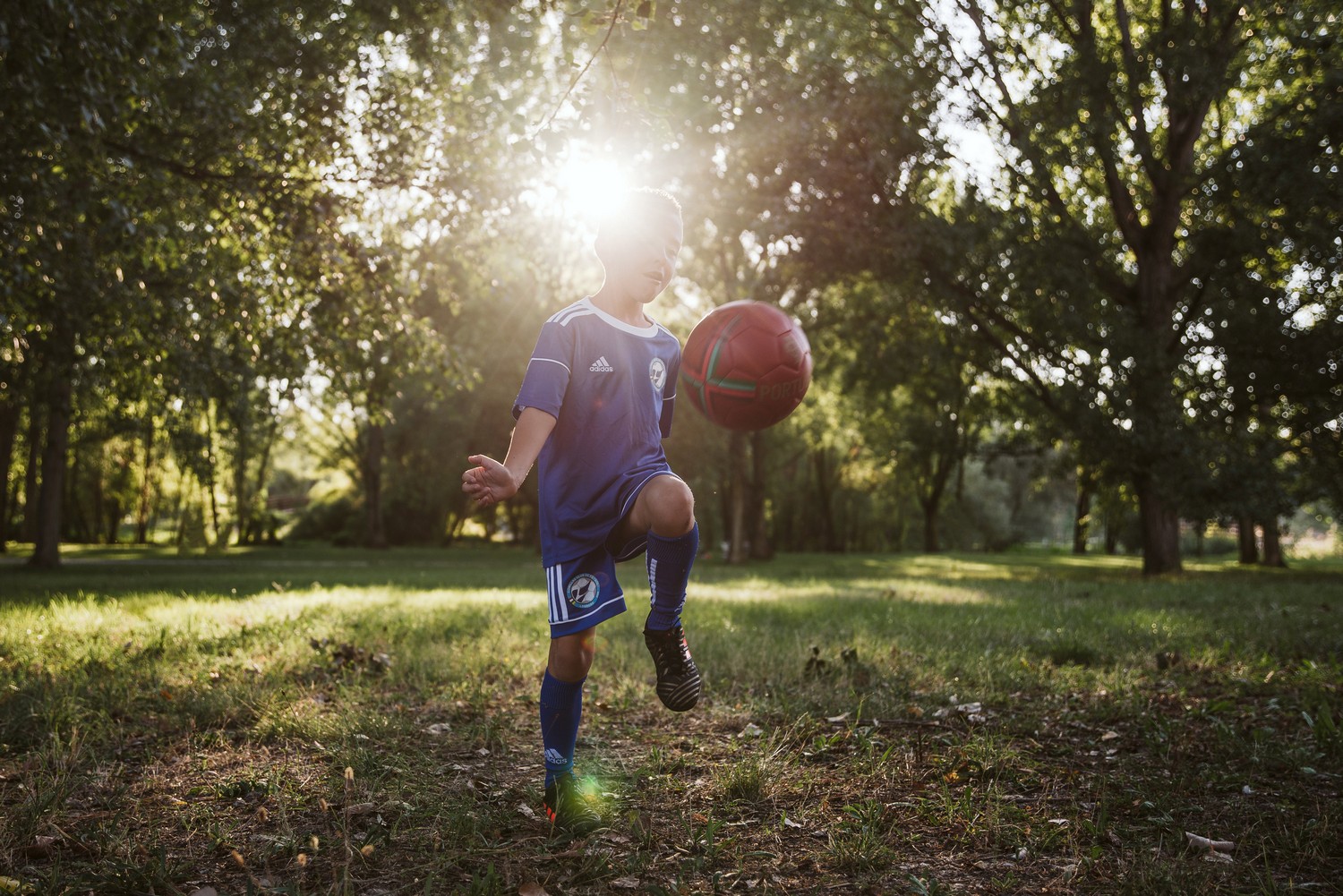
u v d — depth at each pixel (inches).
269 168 409.1
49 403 675.4
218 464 1507.1
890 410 1079.0
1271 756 130.3
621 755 134.4
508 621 278.4
